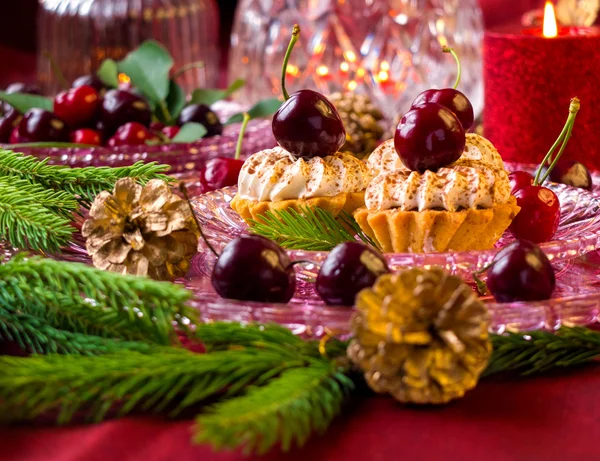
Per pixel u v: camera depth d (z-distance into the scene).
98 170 0.65
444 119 0.60
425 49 1.06
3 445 0.49
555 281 0.56
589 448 0.48
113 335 0.54
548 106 0.77
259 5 1.10
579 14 0.97
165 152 0.77
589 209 0.65
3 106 0.89
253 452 0.48
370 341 0.50
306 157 0.63
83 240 0.64
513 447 0.48
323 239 0.61
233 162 0.70
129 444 0.49
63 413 0.50
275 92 1.10
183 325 0.53
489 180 0.60
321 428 0.49
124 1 1.24
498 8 1.49
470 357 0.50
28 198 0.62
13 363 0.50
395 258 0.56
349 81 1.07
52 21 1.25
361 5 1.05
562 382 0.52
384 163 0.65
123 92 0.83
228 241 0.60
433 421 0.50
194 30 1.29
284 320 0.53
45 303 0.55
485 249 0.61
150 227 0.58
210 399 0.52
